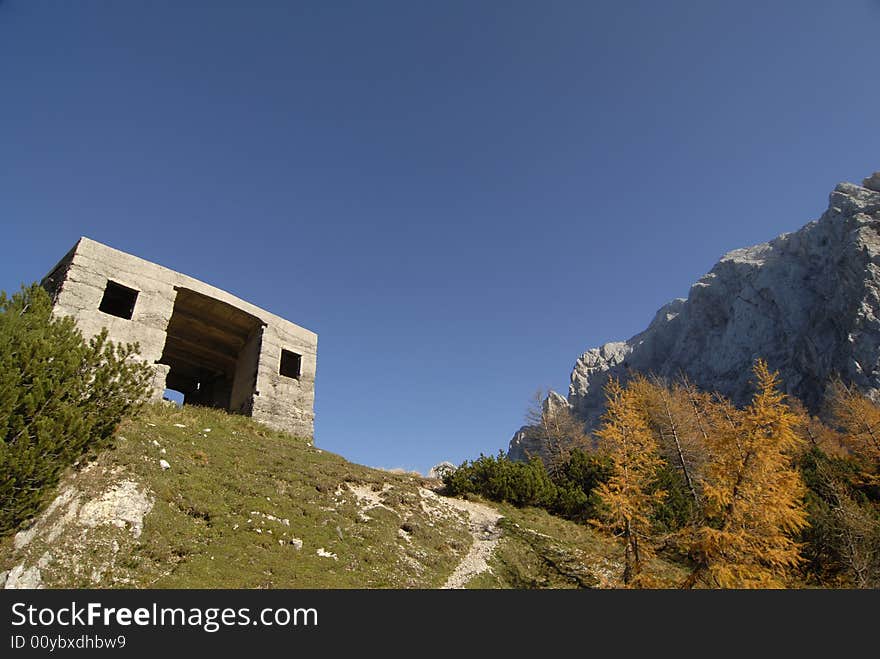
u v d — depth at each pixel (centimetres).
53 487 1124
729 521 1304
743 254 11350
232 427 2142
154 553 1096
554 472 3344
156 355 2119
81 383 1298
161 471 1405
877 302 6925
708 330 10638
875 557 1869
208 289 2466
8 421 1062
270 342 2683
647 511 1498
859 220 7906
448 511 2125
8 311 1252
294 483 1741
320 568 1262
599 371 13775
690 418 3906
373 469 2438
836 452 3994
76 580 973
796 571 1986
